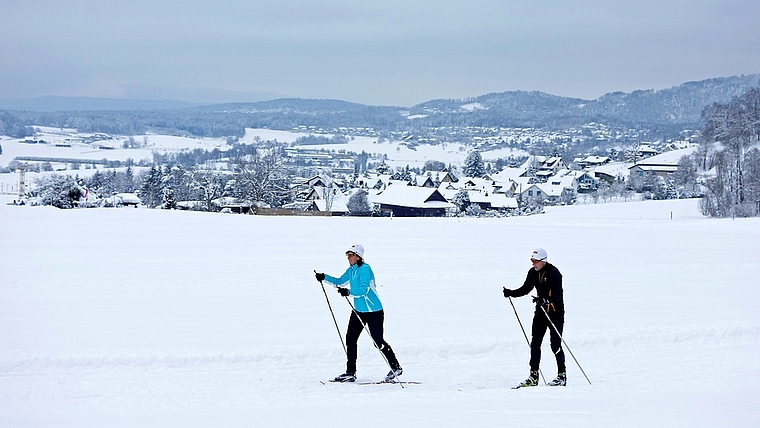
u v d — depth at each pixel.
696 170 115.62
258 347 10.34
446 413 7.19
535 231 39.31
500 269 21.03
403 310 13.99
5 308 13.64
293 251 25.80
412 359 10.27
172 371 9.26
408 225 41.81
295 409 7.38
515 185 125.31
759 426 6.75
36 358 9.42
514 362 10.23
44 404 7.57
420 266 21.66
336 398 7.91
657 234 37.88
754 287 17.56
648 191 112.00
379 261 23.03
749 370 9.68
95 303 14.39
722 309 14.34
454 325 12.51
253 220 43.25
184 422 6.78
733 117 112.12
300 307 14.23
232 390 8.32
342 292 8.88
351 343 9.04
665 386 8.65
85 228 33.50
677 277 19.45
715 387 8.58
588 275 19.83
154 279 18.02
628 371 9.72
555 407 7.48
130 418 6.94
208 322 12.56
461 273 19.77
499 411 7.29
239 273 19.50
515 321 13.00
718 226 47.53
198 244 27.84
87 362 9.45
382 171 169.25
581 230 40.59
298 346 10.43
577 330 11.94
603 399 7.88
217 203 87.19
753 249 29.08
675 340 11.52
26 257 22.50
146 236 30.66
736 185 74.81
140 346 10.49
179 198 101.94
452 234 35.66
